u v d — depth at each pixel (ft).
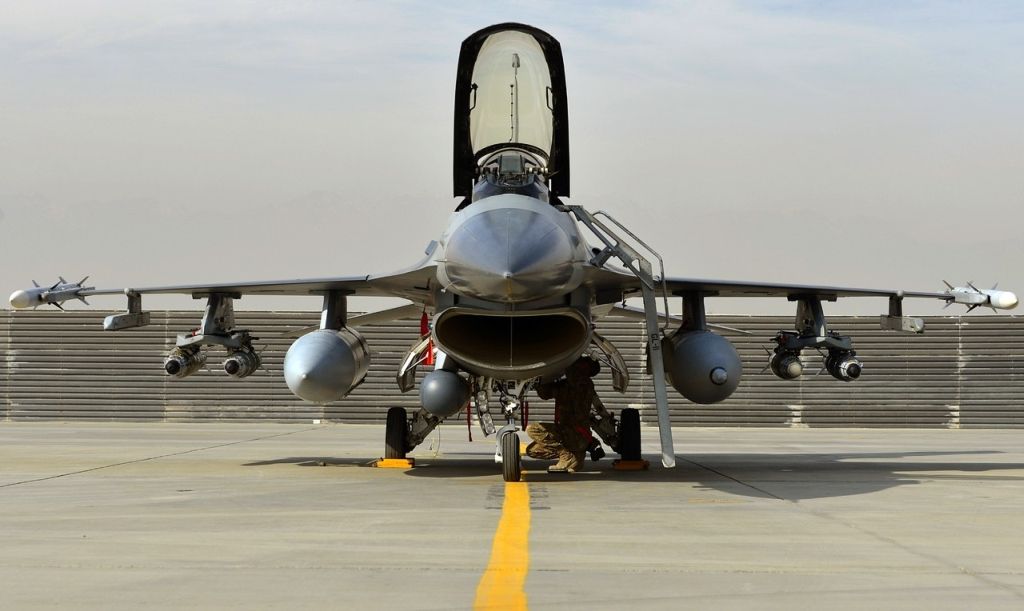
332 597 33.86
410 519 51.70
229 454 98.22
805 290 83.97
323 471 79.25
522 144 78.84
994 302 86.12
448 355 69.10
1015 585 35.99
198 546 43.47
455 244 62.64
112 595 34.09
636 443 83.51
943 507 57.41
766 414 167.94
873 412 167.43
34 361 169.78
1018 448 116.57
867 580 36.73
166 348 169.37
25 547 43.06
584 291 70.54
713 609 32.30
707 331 82.12
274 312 168.14
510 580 36.60
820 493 64.34
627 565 39.45
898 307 89.04
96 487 66.44
